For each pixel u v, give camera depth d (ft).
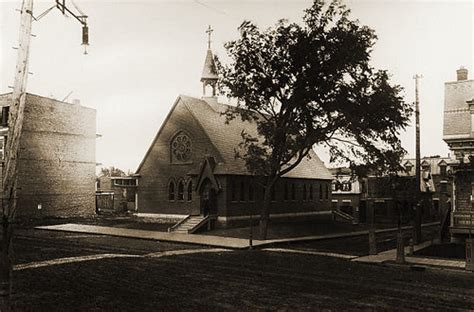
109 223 145.18
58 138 167.22
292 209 161.99
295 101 106.01
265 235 110.63
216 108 154.20
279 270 66.03
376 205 198.39
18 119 37.17
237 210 134.31
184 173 140.87
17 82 37.42
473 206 100.53
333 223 168.55
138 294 48.47
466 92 110.63
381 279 60.34
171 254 81.20
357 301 47.39
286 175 157.48
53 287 50.65
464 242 101.96
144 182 151.02
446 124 110.11
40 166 159.94
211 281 56.34
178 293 49.39
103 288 50.88
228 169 130.00
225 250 91.61
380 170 112.47
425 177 222.07
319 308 44.37
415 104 104.27
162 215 145.18
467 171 100.07
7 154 36.63
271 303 45.93
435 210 226.99
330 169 216.95
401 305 45.96
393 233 148.66
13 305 42.52
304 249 98.12
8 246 35.96
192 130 140.05
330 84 104.42
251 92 109.50
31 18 38.68
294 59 104.53
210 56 155.43
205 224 126.93
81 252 80.64
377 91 103.24
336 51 102.32
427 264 73.61
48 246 89.04
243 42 107.76
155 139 149.48
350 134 109.50
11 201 36.29
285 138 109.19
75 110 174.70
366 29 104.94
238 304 45.29
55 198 164.96
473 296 50.88
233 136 147.33
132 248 89.61
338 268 69.56
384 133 108.06
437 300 48.44
